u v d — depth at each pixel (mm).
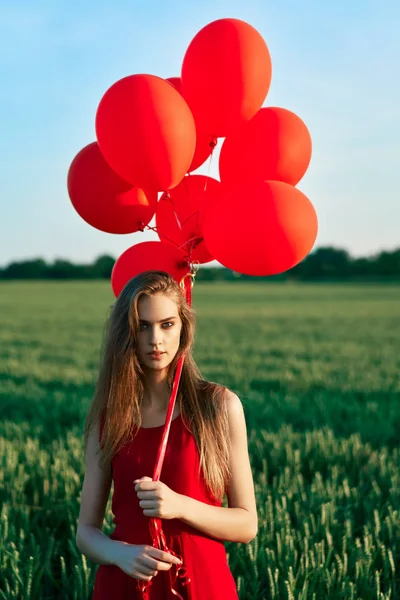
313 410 9602
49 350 20656
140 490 2215
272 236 2793
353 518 4980
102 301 52750
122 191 3156
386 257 109438
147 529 2375
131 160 2789
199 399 2451
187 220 3219
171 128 2742
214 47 2889
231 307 44469
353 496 5395
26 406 10625
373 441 7824
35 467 6285
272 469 6453
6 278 111750
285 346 21266
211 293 66188
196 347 20938
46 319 35312
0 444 7258
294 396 11102
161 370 2506
